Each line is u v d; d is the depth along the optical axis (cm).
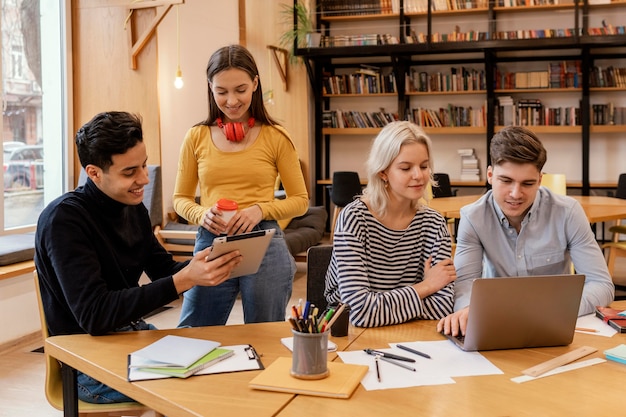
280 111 838
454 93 805
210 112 246
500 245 226
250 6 829
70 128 553
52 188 544
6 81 491
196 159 250
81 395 189
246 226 227
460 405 129
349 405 128
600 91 777
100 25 544
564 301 161
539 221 220
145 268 215
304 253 625
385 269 203
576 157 793
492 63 784
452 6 784
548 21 780
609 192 780
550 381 142
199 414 124
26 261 424
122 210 194
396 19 835
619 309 199
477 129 792
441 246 203
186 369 145
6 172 494
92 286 175
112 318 171
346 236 196
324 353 141
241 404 129
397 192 196
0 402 311
